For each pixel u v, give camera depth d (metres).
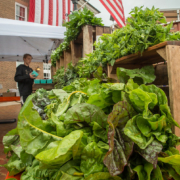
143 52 0.75
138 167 0.46
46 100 1.01
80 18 1.59
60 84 2.12
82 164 0.47
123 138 0.47
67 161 0.50
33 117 0.56
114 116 0.46
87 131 0.56
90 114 0.55
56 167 0.49
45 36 2.22
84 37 1.59
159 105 0.53
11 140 0.65
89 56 1.39
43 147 0.53
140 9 0.86
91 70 1.34
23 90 2.71
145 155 0.44
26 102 0.61
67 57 2.35
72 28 1.72
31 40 2.86
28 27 2.12
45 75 12.91
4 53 3.80
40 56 4.26
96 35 1.57
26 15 8.02
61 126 0.57
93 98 0.62
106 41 1.15
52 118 0.60
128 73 0.73
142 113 0.53
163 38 0.71
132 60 0.93
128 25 0.84
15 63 10.34
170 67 0.61
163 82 0.89
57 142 0.51
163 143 0.49
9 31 2.03
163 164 0.50
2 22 1.99
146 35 0.74
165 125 0.49
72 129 0.57
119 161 0.43
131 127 0.47
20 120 0.54
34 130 0.55
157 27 0.75
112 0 2.03
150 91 0.55
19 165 0.61
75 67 1.87
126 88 0.57
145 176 0.46
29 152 0.51
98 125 0.52
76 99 0.77
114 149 0.46
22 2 7.82
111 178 0.45
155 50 0.71
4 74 9.98
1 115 3.71
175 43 0.62
